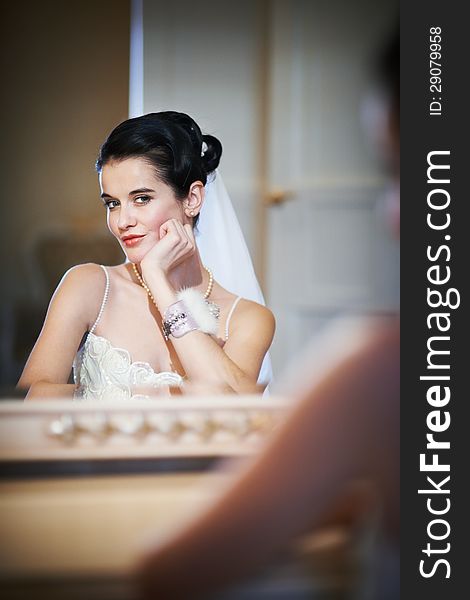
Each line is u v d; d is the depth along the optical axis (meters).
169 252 2.07
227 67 4.78
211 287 2.21
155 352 2.11
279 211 4.85
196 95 4.78
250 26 4.77
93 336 2.12
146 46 4.78
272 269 4.86
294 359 4.82
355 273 4.82
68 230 4.93
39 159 4.95
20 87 4.91
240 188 4.82
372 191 4.80
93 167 4.96
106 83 4.91
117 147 2.10
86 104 4.93
